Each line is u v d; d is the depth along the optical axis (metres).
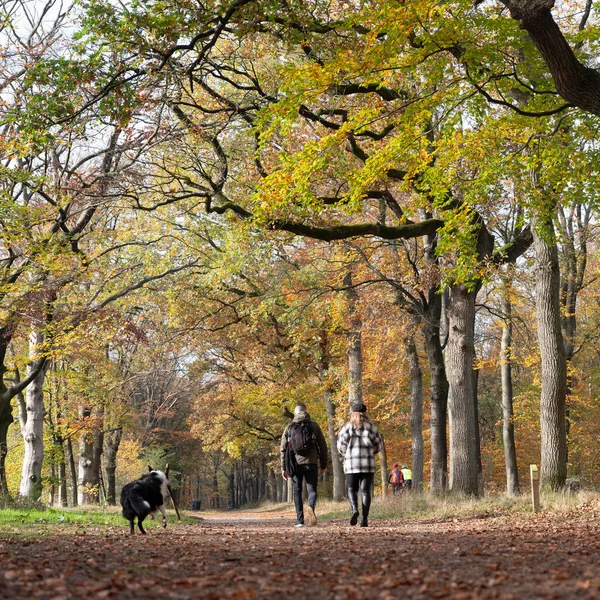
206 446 46.09
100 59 14.03
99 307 22.55
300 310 26.62
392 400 32.75
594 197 15.74
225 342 34.66
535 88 14.90
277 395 38.97
